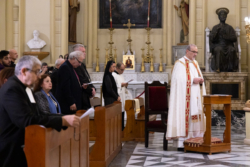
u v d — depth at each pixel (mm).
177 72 6340
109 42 11938
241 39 11266
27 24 11172
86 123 3877
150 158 5562
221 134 8352
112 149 5508
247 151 6141
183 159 5445
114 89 6676
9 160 2561
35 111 2744
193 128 6277
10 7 11031
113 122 5598
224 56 10477
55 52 11188
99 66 12070
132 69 11711
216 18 11273
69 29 11641
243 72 10391
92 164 4820
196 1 11281
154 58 12305
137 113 8211
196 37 11289
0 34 10977
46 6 11188
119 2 12312
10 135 2574
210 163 5129
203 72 10477
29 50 11172
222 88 10477
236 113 10320
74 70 5312
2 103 2523
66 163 3080
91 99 6766
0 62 5531
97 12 12359
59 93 5094
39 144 2398
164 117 6324
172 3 12211
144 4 12289
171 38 12188
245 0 11289
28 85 2680
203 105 6395
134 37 12359
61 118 2602
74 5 11586
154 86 6660
